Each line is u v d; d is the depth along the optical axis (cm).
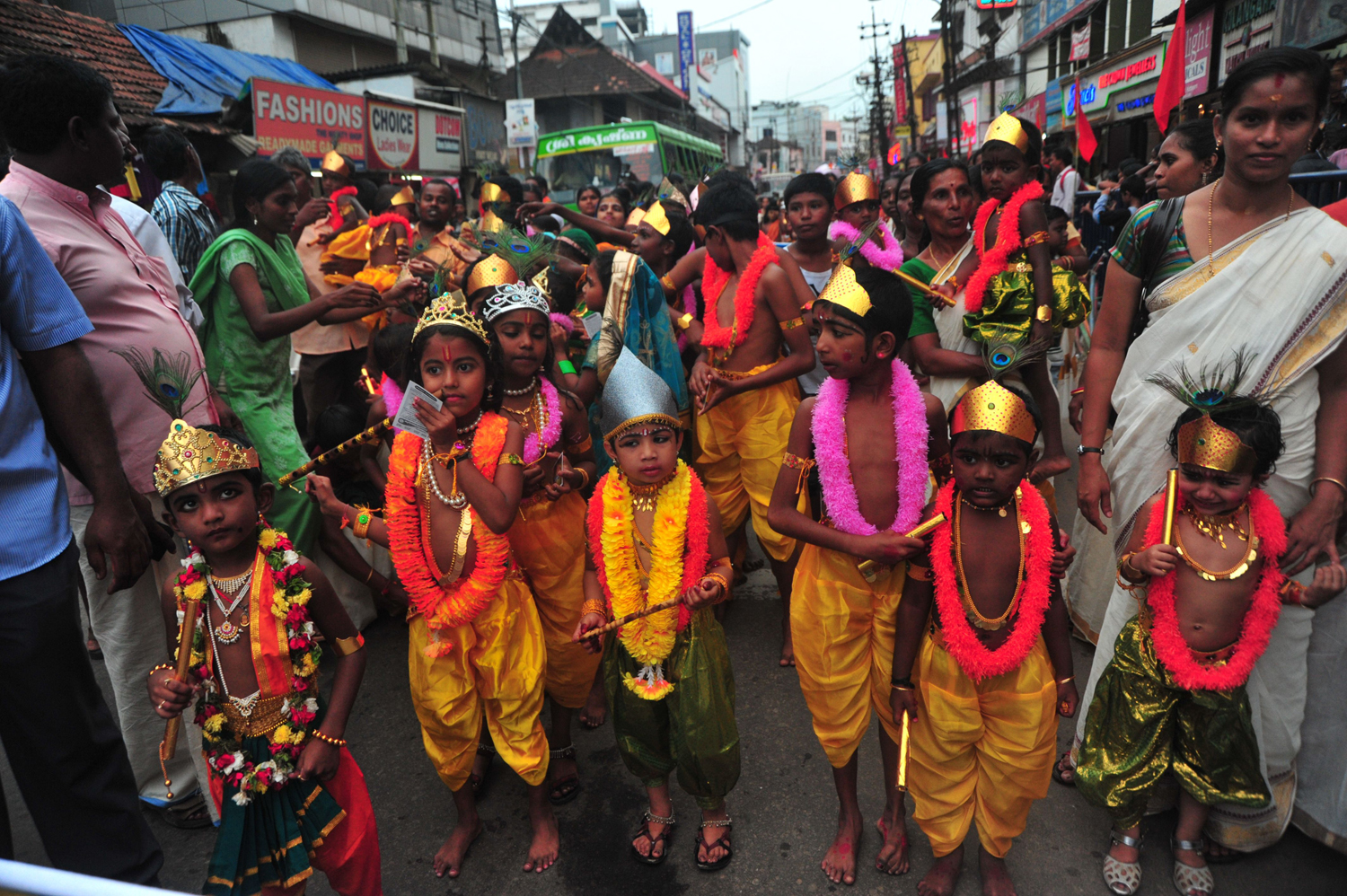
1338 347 231
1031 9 2295
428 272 453
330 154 618
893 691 234
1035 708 219
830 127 11400
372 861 226
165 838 279
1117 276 264
